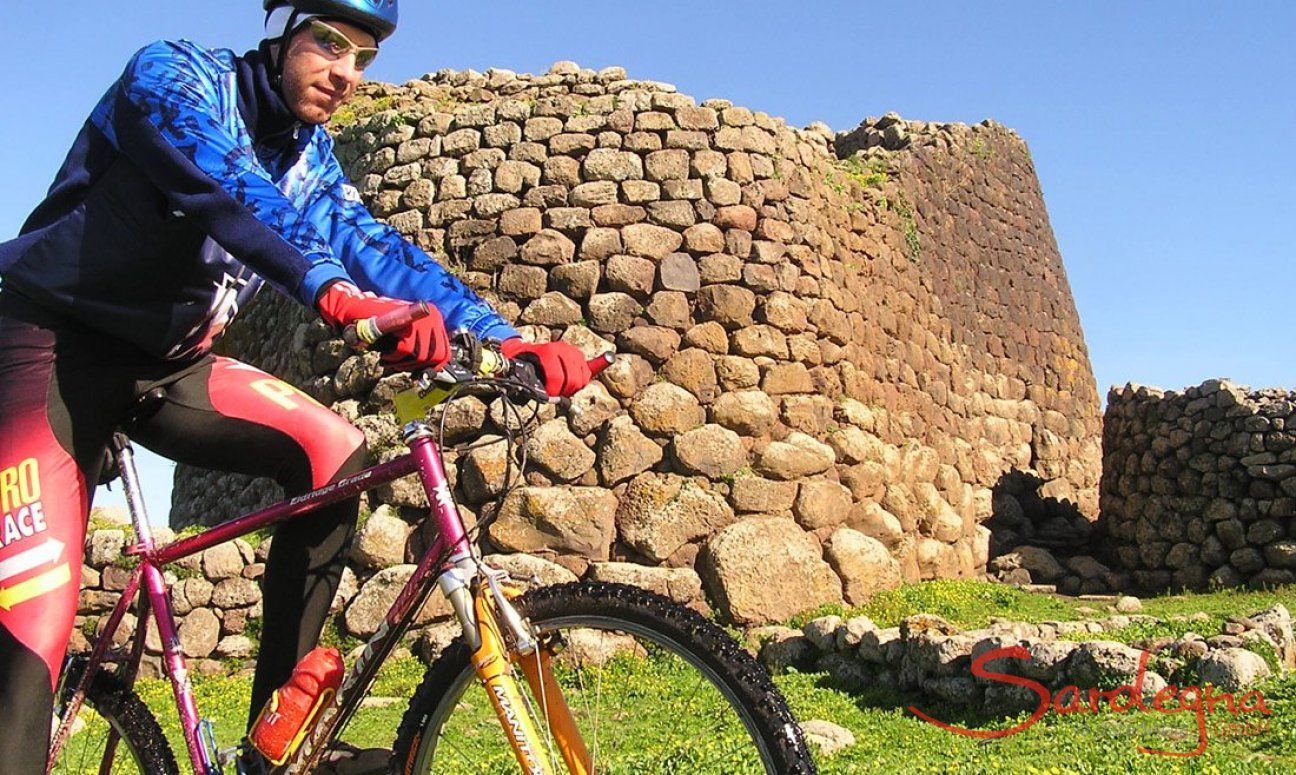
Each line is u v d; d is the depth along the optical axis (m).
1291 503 11.81
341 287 2.20
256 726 2.52
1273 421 12.09
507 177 11.03
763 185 11.12
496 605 2.31
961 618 9.90
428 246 11.05
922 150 14.85
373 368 10.73
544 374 2.49
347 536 2.72
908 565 11.19
